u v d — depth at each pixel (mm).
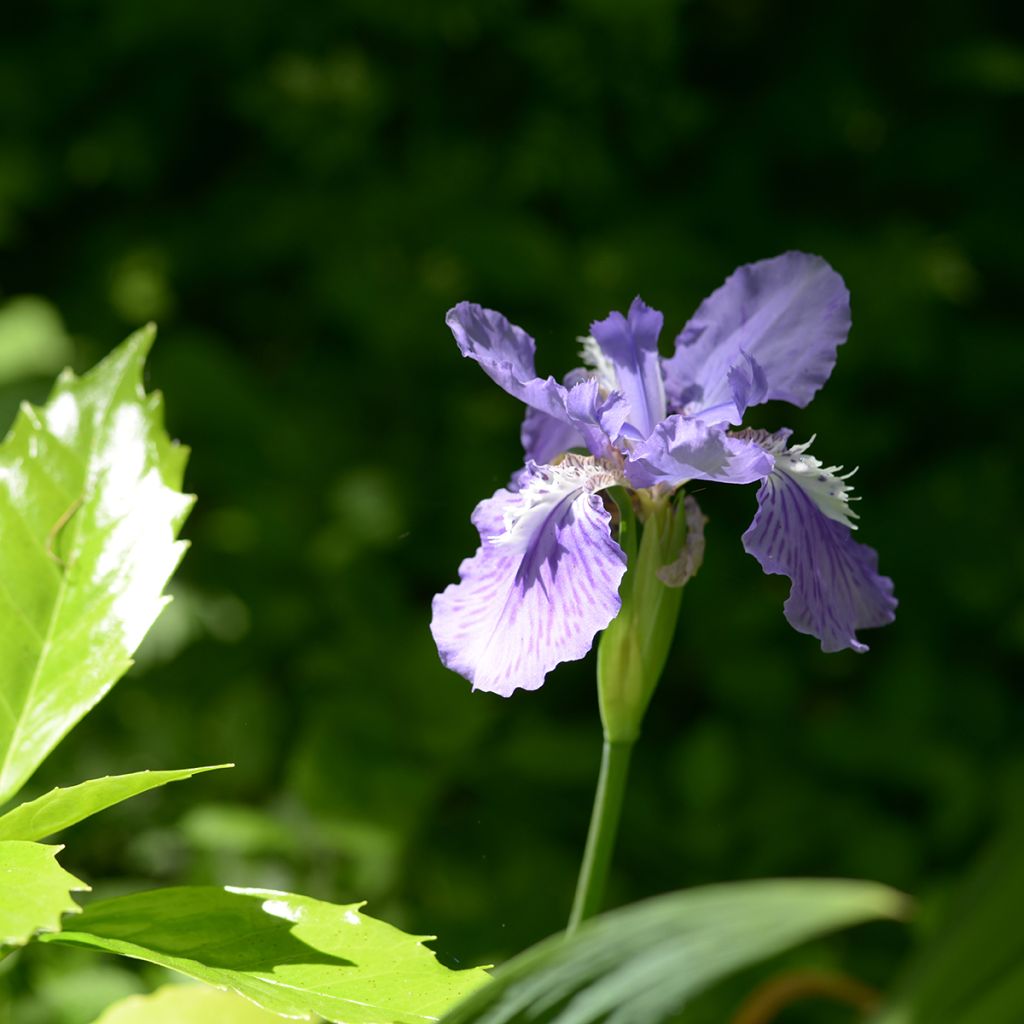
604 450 657
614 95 1787
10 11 1812
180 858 1163
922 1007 534
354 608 1438
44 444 658
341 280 1689
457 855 1252
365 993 600
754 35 1913
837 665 1628
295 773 1155
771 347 670
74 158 1786
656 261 1729
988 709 1571
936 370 1805
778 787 1464
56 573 645
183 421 1545
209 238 1764
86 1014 829
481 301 1702
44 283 1816
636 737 659
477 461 1632
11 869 591
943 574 1669
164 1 1704
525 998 543
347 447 1644
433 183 1744
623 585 656
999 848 535
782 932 520
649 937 534
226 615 1395
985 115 1932
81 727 1294
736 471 639
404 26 1742
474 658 635
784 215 1894
